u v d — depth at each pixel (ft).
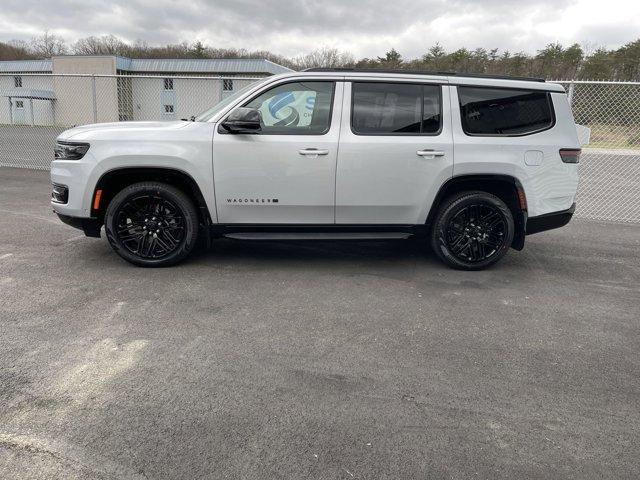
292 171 15.24
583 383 9.94
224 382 9.46
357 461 7.48
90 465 7.19
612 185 41.70
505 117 16.03
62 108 128.57
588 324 12.84
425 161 15.55
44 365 9.79
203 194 15.23
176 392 9.06
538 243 21.11
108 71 132.98
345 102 15.40
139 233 15.60
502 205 16.15
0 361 9.87
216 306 13.03
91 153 14.74
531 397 9.37
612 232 23.67
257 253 17.99
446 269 16.90
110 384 9.23
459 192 16.22
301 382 9.56
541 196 16.25
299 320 12.38
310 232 16.08
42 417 8.21
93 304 12.82
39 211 23.04
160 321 12.00
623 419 8.80
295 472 7.22
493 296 14.57
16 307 12.46
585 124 39.63
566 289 15.42
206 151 14.94
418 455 7.66
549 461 7.65
